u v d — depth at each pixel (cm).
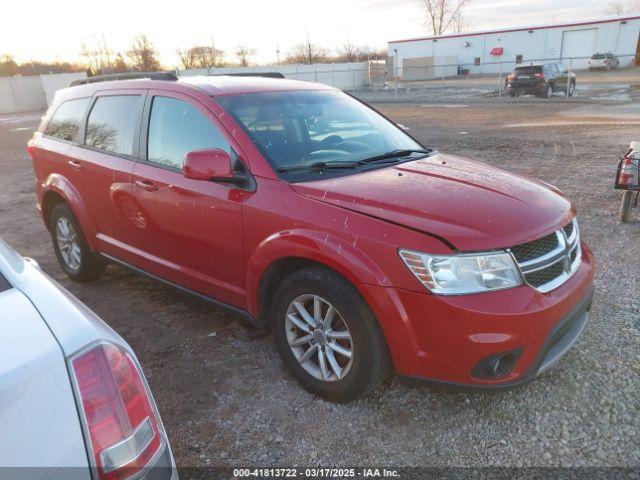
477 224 260
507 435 273
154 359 360
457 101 2564
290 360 315
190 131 360
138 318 423
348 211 277
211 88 371
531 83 2444
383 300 257
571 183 787
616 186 591
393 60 5091
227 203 324
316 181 311
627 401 294
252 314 331
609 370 322
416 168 340
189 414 300
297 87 415
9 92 3800
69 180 461
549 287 269
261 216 305
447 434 276
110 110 430
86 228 454
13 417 124
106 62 5272
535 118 1683
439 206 274
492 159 998
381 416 292
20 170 1176
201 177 306
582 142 1149
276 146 334
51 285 176
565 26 4931
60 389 134
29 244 635
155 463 154
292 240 287
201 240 350
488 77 4738
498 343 244
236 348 370
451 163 362
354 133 389
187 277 373
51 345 138
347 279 272
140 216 393
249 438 279
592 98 2317
